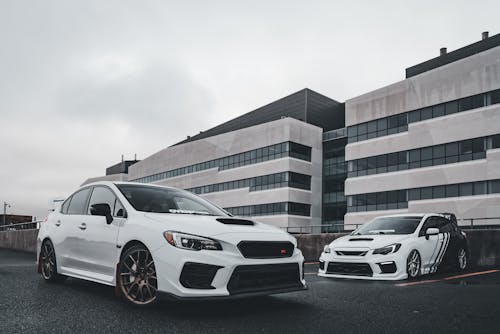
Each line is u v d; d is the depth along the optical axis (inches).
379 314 164.4
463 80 1205.1
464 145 1195.9
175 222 166.7
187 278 152.7
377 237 321.7
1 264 382.3
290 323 146.9
